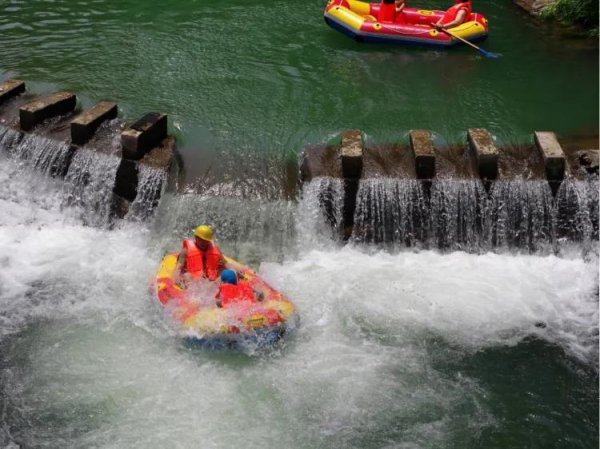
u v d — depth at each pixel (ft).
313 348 27.89
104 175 35.01
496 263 33.22
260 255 33.19
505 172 34.47
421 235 33.96
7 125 38.22
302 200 34.37
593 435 24.99
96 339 28.07
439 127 40.63
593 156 35.01
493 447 24.36
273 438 24.11
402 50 50.70
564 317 30.01
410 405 25.72
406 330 28.99
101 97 42.27
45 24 52.11
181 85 44.27
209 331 26.86
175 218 34.14
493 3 60.64
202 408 25.12
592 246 33.94
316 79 45.85
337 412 25.25
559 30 55.47
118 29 51.75
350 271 32.24
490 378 27.04
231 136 38.99
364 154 36.24
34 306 29.76
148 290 30.04
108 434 24.04
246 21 54.13
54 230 34.68
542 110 43.04
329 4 52.29
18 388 25.89
